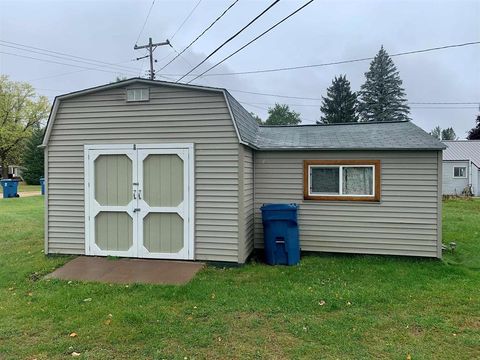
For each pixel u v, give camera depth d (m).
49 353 3.08
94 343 3.26
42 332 3.48
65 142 6.35
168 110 6.01
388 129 8.01
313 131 8.41
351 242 6.79
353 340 3.32
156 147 6.06
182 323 3.67
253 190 7.04
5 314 3.93
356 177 6.77
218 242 5.93
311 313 3.95
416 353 3.07
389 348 3.16
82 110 6.28
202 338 3.35
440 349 3.15
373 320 3.76
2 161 37.75
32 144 35.00
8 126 36.22
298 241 6.28
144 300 4.32
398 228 6.55
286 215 6.14
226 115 5.83
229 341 3.29
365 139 7.13
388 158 6.56
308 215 6.95
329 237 6.88
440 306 4.17
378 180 6.60
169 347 3.18
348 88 46.12
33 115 37.91
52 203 6.43
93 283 4.98
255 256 6.73
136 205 6.14
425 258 6.43
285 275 5.44
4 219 11.21
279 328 3.56
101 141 6.22
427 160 6.38
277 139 7.63
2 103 36.00
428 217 6.41
